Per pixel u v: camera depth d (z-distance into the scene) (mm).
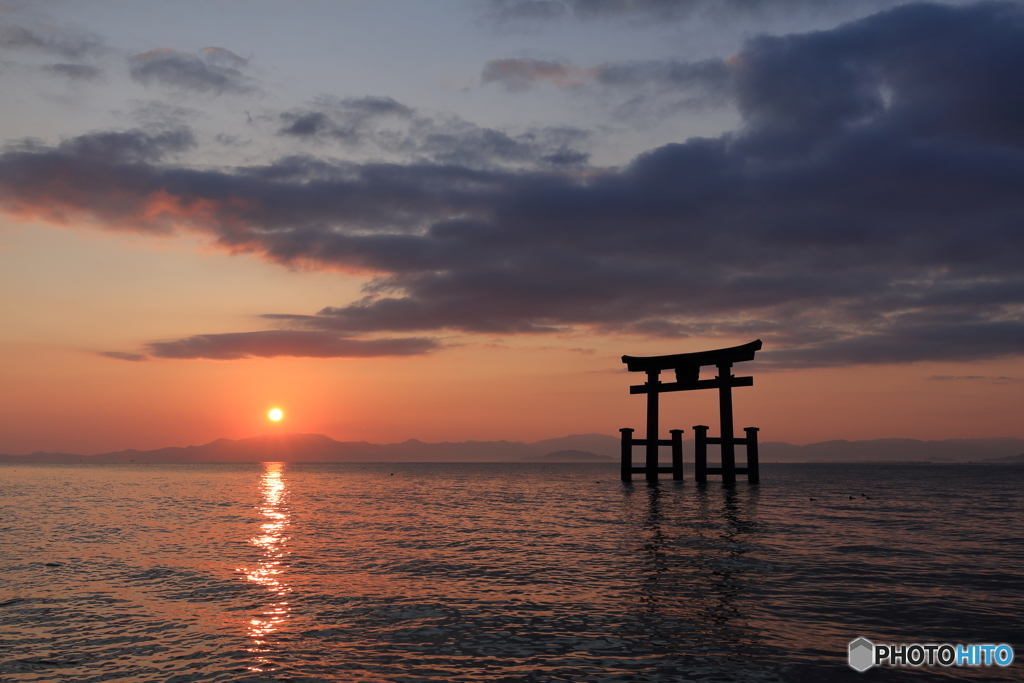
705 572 16250
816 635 10766
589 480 90125
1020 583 14766
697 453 50781
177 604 13266
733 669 9164
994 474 126188
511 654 9883
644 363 50188
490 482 84062
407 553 19969
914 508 35188
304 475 126062
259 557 19297
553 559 18516
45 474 120875
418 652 10023
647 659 9594
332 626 11531
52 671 9281
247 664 9516
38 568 17359
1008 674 9008
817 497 42844
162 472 148125
